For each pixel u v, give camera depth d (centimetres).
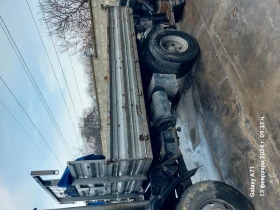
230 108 378
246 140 335
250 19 334
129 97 377
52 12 1256
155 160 379
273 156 287
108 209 322
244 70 349
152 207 303
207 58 458
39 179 327
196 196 286
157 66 475
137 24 624
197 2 502
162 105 414
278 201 273
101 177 344
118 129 338
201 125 475
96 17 731
